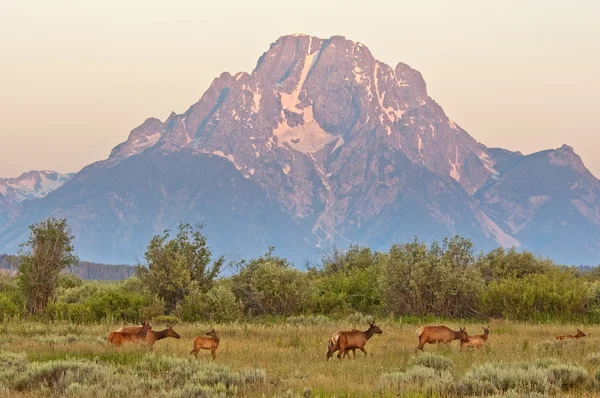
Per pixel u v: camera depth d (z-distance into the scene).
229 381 66.19
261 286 162.12
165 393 59.41
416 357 76.88
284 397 57.53
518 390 60.03
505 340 100.62
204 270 169.50
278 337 106.06
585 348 88.00
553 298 144.88
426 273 156.25
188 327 124.81
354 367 75.00
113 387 61.50
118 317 142.88
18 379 66.31
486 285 168.88
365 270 192.62
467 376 63.56
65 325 125.62
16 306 145.25
